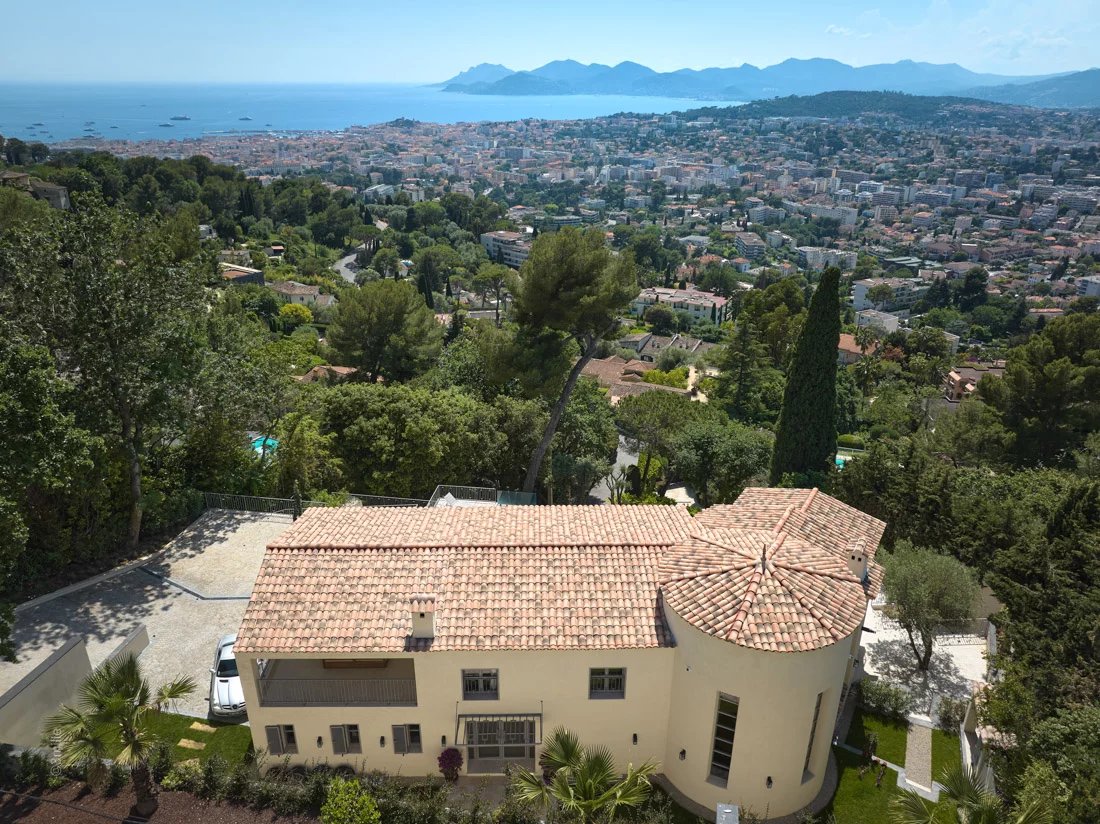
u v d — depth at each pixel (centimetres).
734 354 7975
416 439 3759
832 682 1922
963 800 1677
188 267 2989
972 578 2808
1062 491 3781
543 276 3647
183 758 2069
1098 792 1672
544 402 4569
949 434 5734
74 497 2670
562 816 1847
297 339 9031
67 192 12112
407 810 1875
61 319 2653
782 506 2495
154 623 2558
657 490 4991
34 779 1925
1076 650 2391
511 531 2281
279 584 2038
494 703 2012
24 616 2505
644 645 1930
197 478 3431
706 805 2033
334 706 1986
